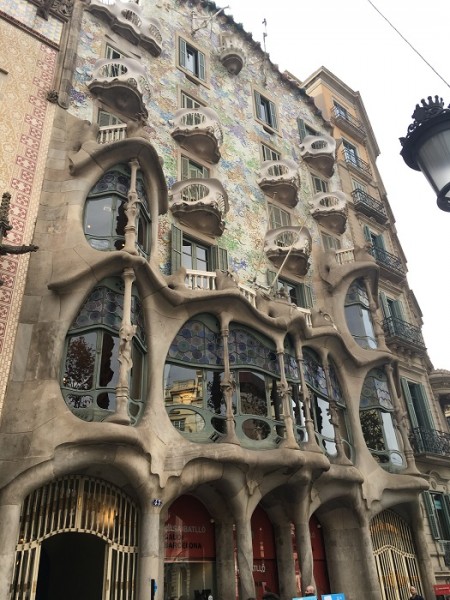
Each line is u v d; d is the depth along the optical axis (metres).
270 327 15.40
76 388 11.23
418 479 17.73
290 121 26.36
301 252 19.78
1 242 11.33
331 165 25.95
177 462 11.98
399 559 17.31
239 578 13.00
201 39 23.52
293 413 15.18
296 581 14.49
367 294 21.19
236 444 12.78
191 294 14.17
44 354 11.20
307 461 13.62
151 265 13.55
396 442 18.75
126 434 10.54
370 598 15.09
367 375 19.06
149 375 12.79
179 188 17.45
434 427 22.53
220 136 19.84
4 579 8.88
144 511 11.38
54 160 14.09
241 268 18.52
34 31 15.70
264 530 15.06
